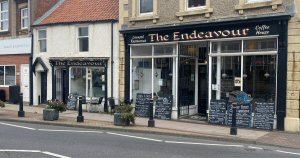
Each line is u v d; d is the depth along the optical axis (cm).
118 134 1219
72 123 1418
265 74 1363
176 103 1581
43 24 2058
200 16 1505
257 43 1379
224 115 1414
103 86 1853
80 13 1980
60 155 856
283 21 1295
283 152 977
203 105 1641
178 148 980
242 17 1384
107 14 1862
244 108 1366
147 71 1692
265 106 1330
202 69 1636
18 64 2214
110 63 1817
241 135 1195
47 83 2061
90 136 1157
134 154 884
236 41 1430
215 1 1461
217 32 1452
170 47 1609
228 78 1454
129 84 1738
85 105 1894
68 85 1973
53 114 1495
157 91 1661
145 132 1261
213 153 921
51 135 1157
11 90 2195
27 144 989
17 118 1545
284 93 1306
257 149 1011
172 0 1581
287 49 1298
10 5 2289
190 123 1461
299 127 1281
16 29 2262
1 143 998
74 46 1948
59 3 2192
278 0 1306
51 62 2019
